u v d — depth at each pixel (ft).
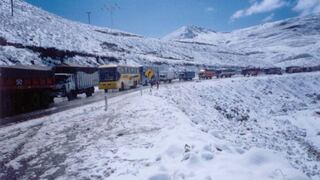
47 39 247.29
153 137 37.47
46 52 211.00
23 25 252.42
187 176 23.00
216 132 41.24
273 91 186.19
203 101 115.55
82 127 49.65
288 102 171.42
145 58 350.84
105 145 36.06
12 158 33.73
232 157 26.37
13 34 219.82
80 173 27.09
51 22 314.96
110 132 43.65
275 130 100.58
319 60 609.83
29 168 29.89
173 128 40.42
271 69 307.78
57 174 27.48
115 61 283.59
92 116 61.46
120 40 416.46
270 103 160.15
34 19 289.74
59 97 115.96
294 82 219.20
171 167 25.46
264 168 23.89
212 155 26.40
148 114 56.95
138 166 27.09
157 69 200.95
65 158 32.24
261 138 73.00
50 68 97.66
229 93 148.05
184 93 114.11
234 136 63.00
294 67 331.57
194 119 72.08
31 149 37.19
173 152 29.14
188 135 34.12
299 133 102.94
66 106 87.25
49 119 61.72
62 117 63.31
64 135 44.24
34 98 85.05
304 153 66.18
